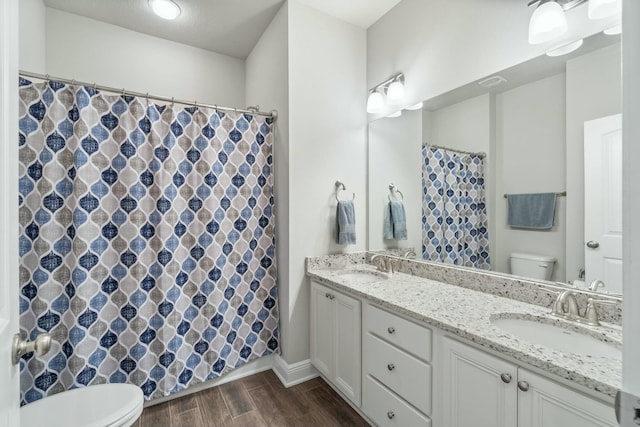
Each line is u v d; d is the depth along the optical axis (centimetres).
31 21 189
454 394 116
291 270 212
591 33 122
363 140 243
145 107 184
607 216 118
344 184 233
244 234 214
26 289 152
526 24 143
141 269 180
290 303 212
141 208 181
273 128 227
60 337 158
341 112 232
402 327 139
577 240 127
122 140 177
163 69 257
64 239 161
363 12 225
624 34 39
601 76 119
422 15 197
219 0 210
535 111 140
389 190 224
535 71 140
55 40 217
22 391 150
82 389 135
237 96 290
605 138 118
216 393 199
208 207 201
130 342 177
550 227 135
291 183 210
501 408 100
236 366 210
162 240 185
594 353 105
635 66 38
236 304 211
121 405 125
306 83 216
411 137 205
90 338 165
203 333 199
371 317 158
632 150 38
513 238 149
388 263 206
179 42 263
